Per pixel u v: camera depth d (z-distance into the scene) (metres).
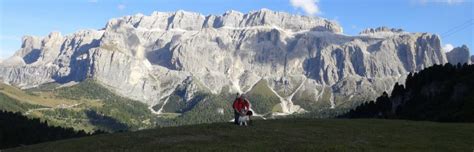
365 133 52.75
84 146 46.75
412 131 54.38
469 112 146.25
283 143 45.31
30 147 49.22
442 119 159.12
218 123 61.62
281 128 56.28
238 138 48.56
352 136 50.38
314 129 55.72
